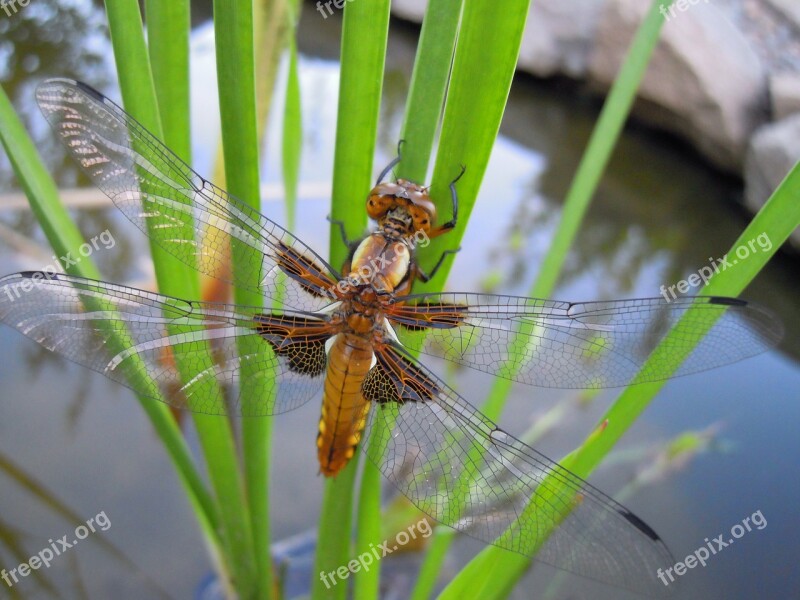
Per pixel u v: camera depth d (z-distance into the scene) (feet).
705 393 0.77
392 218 0.50
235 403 0.50
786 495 0.68
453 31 0.46
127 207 0.48
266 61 0.58
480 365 0.50
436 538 0.56
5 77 1.06
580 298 0.85
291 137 0.54
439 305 0.51
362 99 0.47
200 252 0.49
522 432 0.70
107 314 0.49
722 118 1.06
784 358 0.84
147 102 0.47
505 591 0.52
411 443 0.50
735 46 1.10
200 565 0.64
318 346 0.51
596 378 0.49
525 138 1.17
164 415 0.53
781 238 0.46
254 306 0.50
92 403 0.70
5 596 0.62
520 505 0.48
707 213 1.03
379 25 0.45
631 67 0.52
